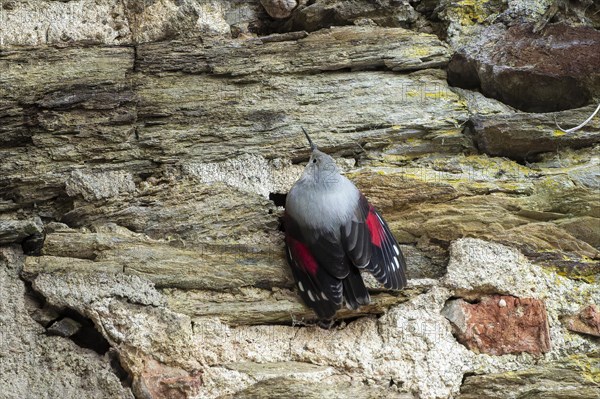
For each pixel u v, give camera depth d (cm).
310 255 786
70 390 753
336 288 774
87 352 771
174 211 835
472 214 845
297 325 798
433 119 892
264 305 797
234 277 804
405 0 952
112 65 888
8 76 869
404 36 925
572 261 831
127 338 769
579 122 876
